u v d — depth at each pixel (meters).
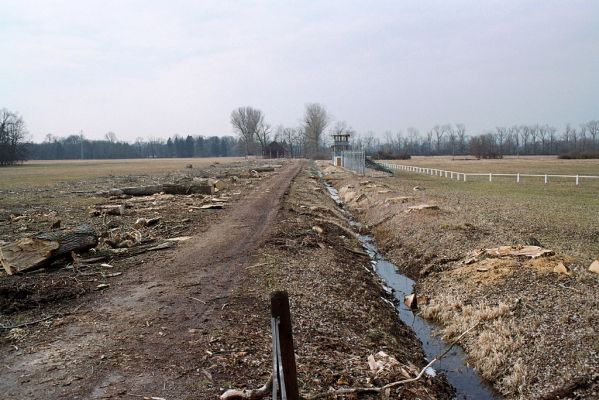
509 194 26.81
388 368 6.70
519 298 9.14
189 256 12.13
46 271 10.41
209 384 5.69
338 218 21.91
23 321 7.71
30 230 15.12
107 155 166.88
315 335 7.61
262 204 22.19
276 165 71.56
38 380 5.75
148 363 6.20
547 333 7.77
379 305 10.62
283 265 11.52
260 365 6.29
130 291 9.29
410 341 9.14
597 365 6.55
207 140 182.50
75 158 160.38
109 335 7.12
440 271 12.49
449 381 7.68
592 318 7.63
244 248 13.05
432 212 18.28
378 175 46.34
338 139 71.44
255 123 126.94
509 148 129.38
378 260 15.58
